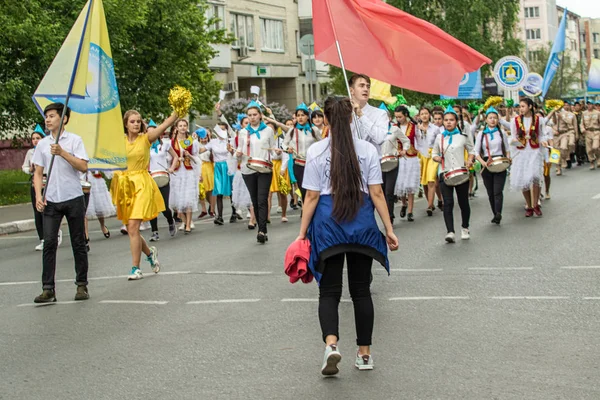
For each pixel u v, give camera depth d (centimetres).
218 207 1745
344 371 627
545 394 560
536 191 1559
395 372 619
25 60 2572
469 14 4622
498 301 844
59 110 936
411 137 1625
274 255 1220
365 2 959
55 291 1017
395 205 1948
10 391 618
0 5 2377
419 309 821
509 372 611
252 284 989
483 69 4769
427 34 963
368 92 865
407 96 4497
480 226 1460
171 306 888
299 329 761
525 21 11931
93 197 1559
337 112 611
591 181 2320
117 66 3097
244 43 4934
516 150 1560
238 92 5031
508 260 1087
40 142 945
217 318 820
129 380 630
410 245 1262
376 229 609
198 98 3600
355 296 625
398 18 959
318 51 964
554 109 1831
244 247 1332
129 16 2803
